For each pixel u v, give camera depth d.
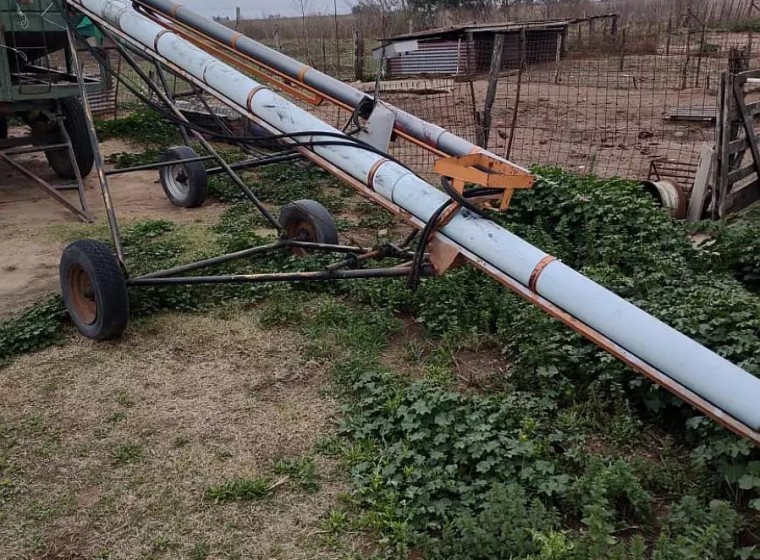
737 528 3.23
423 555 3.23
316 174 9.71
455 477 3.67
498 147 11.93
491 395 4.37
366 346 5.07
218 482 3.74
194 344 5.18
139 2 5.40
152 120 12.90
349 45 29.81
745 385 3.00
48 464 3.91
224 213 8.29
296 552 3.29
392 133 4.77
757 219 7.78
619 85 19.30
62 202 8.07
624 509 3.50
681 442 4.08
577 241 6.82
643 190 7.96
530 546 3.11
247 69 5.22
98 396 4.54
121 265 5.05
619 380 4.34
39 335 5.22
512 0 38.34
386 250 5.24
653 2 40.44
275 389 4.61
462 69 22.77
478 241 3.72
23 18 8.09
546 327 4.81
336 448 3.97
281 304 5.67
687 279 5.53
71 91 8.53
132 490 3.71
